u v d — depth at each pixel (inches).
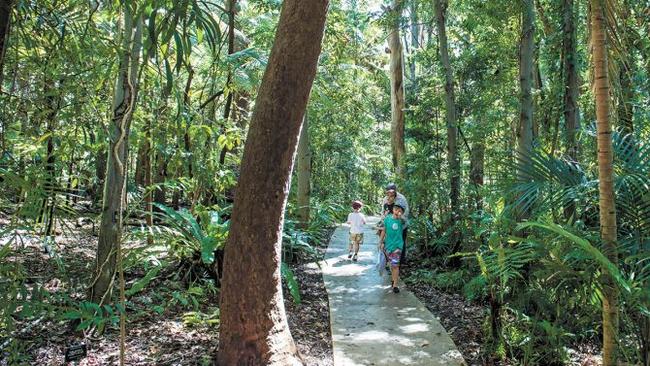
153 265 215.0
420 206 330.6
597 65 107.7
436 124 345.7
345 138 639.8
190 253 209.3
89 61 123.5
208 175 208.1
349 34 395.5
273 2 289.7
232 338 125.6
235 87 226.7
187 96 213.8
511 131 336.2
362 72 532.4
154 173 263.9
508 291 162.6
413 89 440.8
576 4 232.1
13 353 111.5
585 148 220.4
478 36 336.5
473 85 330.6
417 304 207.6
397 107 430.3
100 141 142.6
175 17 102.7
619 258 118.7
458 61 334.3
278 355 126.7
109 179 147.9
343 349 155.3
